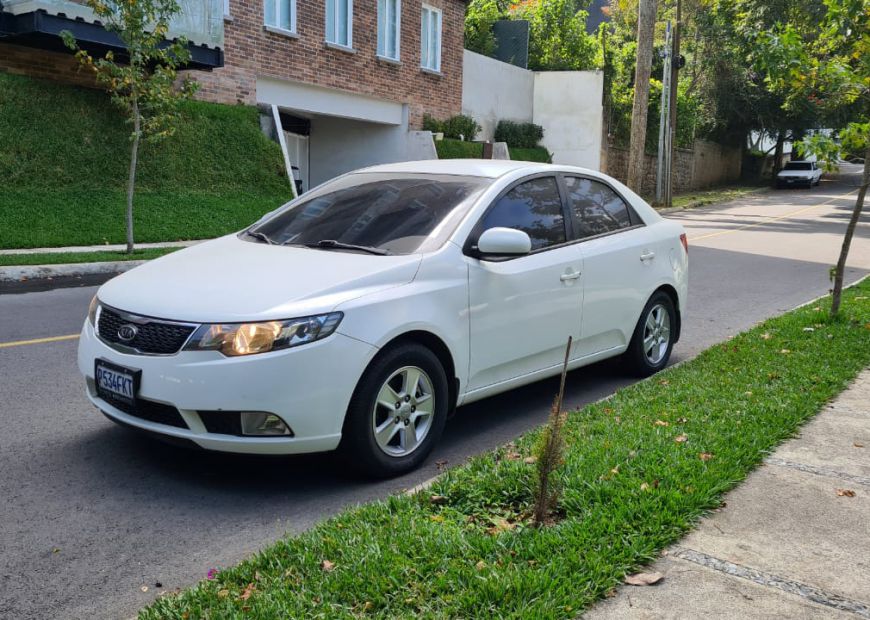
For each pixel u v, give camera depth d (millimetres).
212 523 3824
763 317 9547
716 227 22422
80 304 9211
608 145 31984
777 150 51156
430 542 3230
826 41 8133
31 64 14055
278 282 4184
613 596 2930
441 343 4547
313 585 2947
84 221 13242
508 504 3729
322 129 23312
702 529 3484
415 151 22062
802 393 5445
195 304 4016
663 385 5809
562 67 33531
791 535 3453
